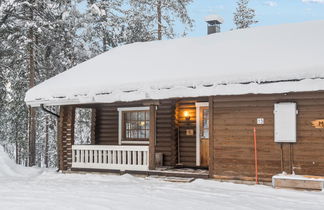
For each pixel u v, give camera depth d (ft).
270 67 29.91
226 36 42.75
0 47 58.75
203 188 29.50
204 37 45.09
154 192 27.61
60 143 42.11
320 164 28.86
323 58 29.07
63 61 65.67
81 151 40.63
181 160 41.88
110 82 37.32
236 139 32.17
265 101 31.22
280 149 30.32
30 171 43.42
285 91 28.84
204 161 40.75
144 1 80.02
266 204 23.29
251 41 38.34
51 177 38.86
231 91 30.78
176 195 26.35
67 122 42.01
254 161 31.32
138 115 44.34
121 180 34.91
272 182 28.86
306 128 29.48
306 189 27.66
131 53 46.47
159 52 43.60
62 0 62.54
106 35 78.38
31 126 59.00
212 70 32.78
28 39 57.11
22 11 59.00
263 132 31.09
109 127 46.14
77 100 38.40
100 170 39.22
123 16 82.28
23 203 23.90
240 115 32.14
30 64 59.47
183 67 35.81
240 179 31.83
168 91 33.58
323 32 35.58
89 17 72.28
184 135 42.01
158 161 40.73
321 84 27.55
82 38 71.05
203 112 41.32
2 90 61.41
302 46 32.99
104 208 22.16
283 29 39.65
